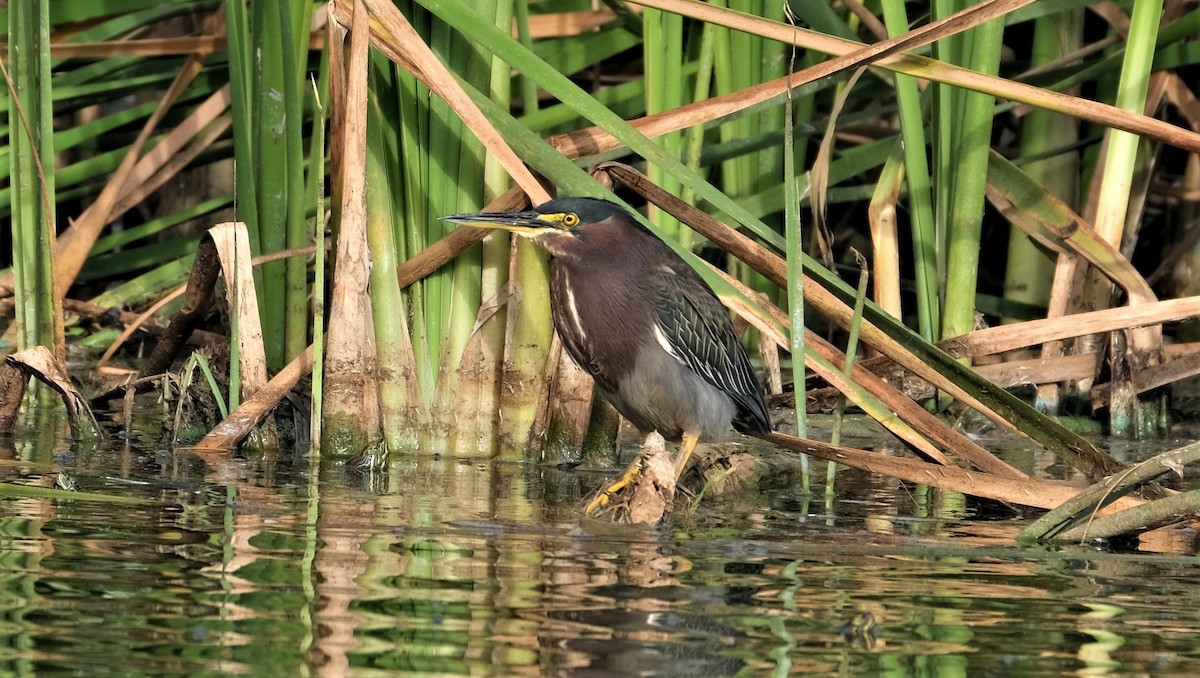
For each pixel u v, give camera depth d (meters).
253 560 6.96
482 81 11.40
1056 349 14.35
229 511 8.34
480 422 11.65
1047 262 15.62
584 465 11.41
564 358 11.50
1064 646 5.91
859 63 10.53
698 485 10.50
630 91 14.79
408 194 11.46
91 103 16.05
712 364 10.78
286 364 12.41
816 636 5.94
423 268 11.35
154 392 13.64
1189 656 5.80
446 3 10.41
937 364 10.62
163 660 5.27
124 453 10.62
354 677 5.14
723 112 10.87
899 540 8.36
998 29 12.24
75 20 15.35
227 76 15.95
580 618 6.08
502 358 11.67
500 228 10.48
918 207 12.70
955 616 6.41
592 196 10.68
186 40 15.31
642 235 10.72
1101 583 7.24
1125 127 10.59
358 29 10.34
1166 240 16.94
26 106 12.01
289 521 8.09
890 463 9.63
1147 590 7.09
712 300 10.96
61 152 17.20
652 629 5.93
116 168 15.80
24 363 11.22
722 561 7.48
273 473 10.03
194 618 5.85
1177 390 15.19
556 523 8.46
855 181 17.14
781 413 13.43
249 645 5.49
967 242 12.79
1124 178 12.90
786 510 9.42
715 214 13.73
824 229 12.91
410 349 11.44
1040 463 11.95
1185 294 15.83
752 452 11.84
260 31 11.65
